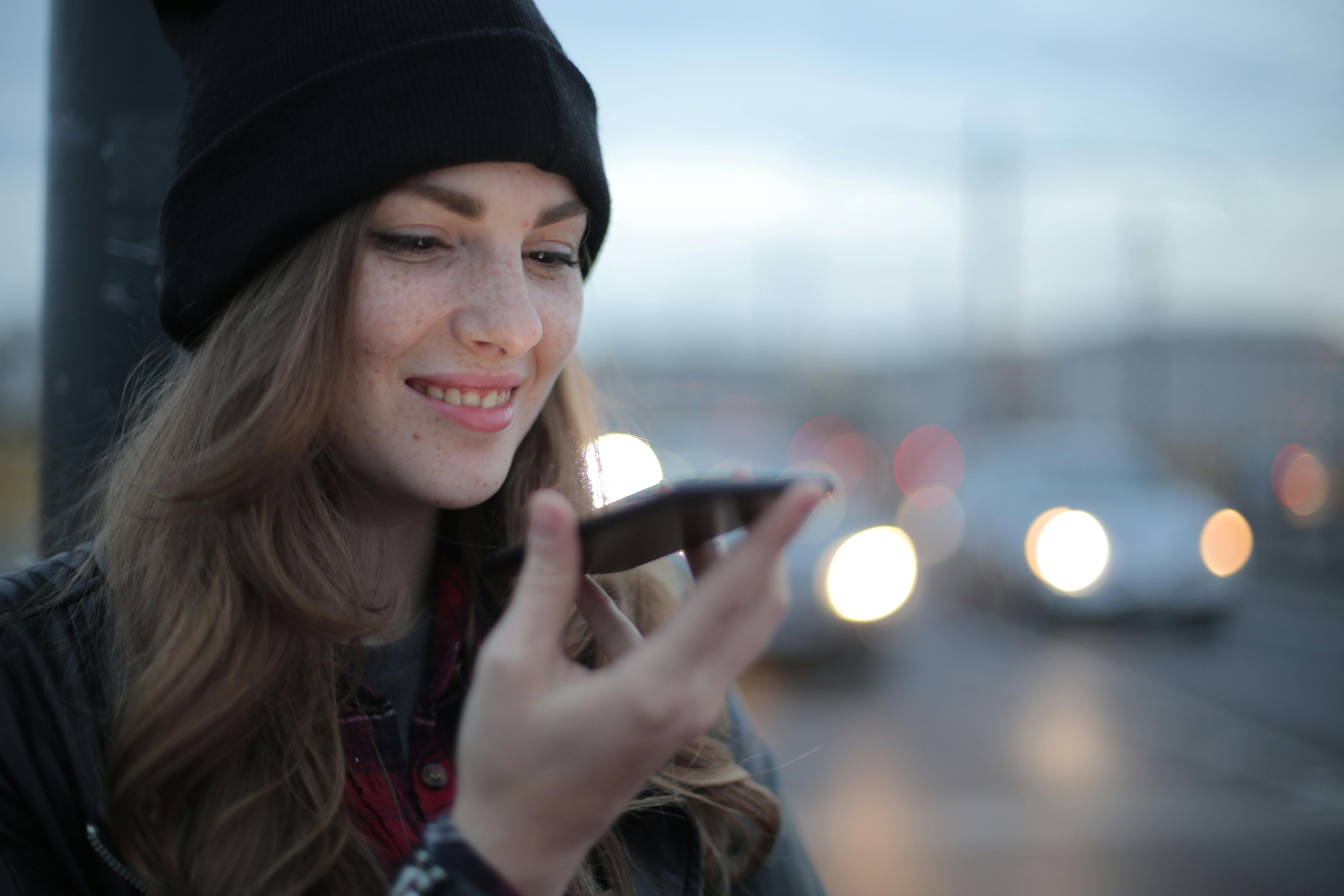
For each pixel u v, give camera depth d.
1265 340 24.14
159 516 0.95
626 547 0.72
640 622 1.27
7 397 4.12
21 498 4.29
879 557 6.43
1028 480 9.27
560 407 1.30
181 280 1.05
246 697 0.91
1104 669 6.82
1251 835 3.95
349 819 0.92
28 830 0.89
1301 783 4.56
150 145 1.44
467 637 1.07
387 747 0.99
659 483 0.92
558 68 1.00
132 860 0.87
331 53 0.95
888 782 4.56
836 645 6.32
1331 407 20.78
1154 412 24.11
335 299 0.95
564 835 0.66
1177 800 4.34
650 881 1.05
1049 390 28.47
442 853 0.66
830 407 28.62
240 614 0.94
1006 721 5.55
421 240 0.97
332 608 0.94
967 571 9.59
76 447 1.41
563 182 1.02
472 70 0.94
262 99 0.97
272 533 0.96
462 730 0.68
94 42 1.42
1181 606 8.02
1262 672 6.74
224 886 0.87
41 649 0.95
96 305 1.42
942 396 35.34
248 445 0.92
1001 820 4.11
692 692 0.64
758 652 0.66
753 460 7.71
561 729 0.65
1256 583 11.30
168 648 0.93
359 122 0.94
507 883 0.66
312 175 0.94
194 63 1.06
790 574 6.27
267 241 0.97
